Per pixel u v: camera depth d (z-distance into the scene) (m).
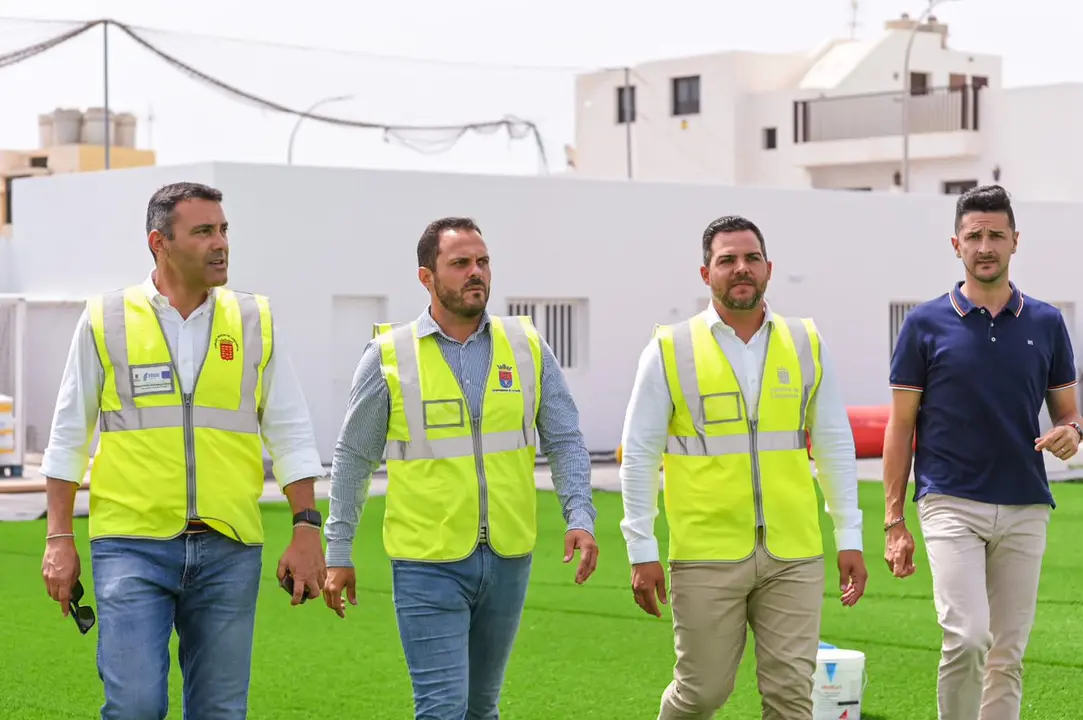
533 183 31.05
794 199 34.03
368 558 16.66
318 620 12.97
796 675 7.34
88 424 6.79
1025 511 7.94
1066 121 48.06
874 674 10.71
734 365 7.45
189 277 6.75
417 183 29.75
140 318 6.77
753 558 7.34
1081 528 19.06
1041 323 8.05
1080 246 37.69
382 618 13.07
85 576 15.52
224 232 6.82
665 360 7.50
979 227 7.94
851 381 34.81
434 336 7.24
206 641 6.72
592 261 31.78
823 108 53.16
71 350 6.79
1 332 30.44
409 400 7.14
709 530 7.39
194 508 6.64
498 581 7.11
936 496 7.98
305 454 6.94
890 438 8.22
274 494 23.36
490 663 7.29
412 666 7.04
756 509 7.36
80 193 30.89
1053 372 8.16
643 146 57.25
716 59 55.25
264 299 7.01
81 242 30.91
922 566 15.70
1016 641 8.00
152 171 29.14
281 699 10.18
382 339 7.29
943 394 8.00
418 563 7.02
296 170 28.53
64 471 6.71
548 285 31.30
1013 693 8.02
